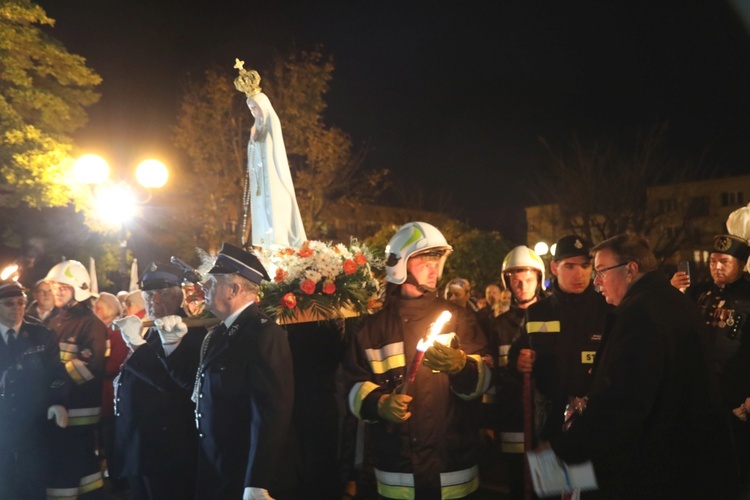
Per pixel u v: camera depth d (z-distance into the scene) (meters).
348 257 5.27
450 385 4.54
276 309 4.96
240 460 4.24
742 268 5.68
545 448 3.57
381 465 4.55
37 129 15.17
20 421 6.64
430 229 4.77
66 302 7.39
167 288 5.14
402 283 4.76
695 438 3.48
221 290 4.43
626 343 3.47
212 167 23.72
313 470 4.96
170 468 5.04
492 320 6.50
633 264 3.82
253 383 4.21
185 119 23.66
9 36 14.79
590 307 5.27
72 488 6.91
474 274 17.88
